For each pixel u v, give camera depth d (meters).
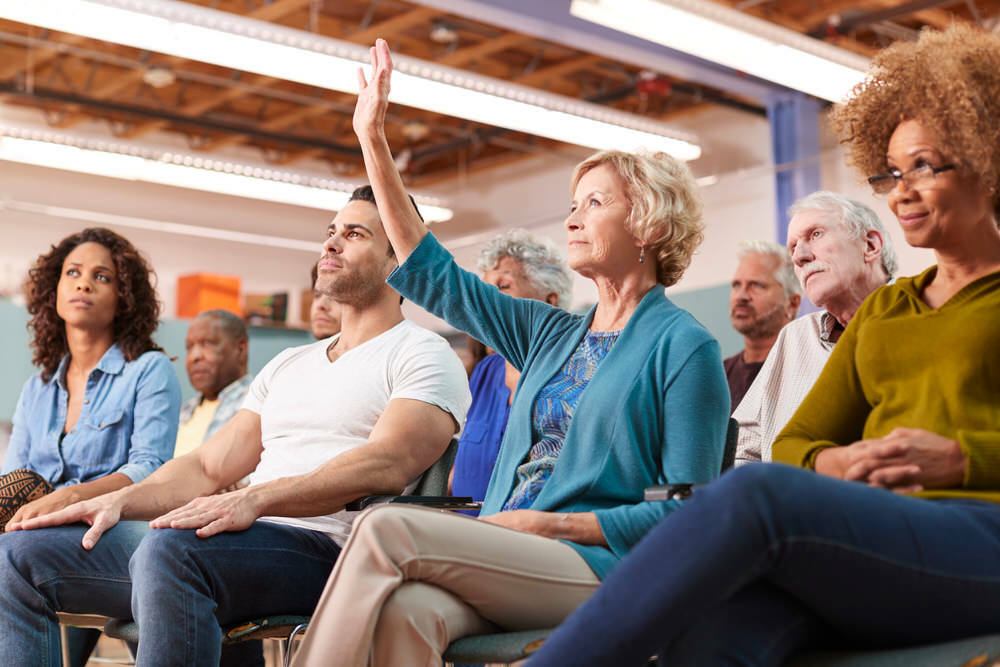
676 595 1.13
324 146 10.25
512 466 1.87
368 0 7.69
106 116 9.77
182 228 10.13
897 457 1.35
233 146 10.82
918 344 1.48
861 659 1.20
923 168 1.46
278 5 7.34
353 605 1.50
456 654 1.54
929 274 1.57
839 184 8.36
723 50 5.59
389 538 1.52
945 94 1.43
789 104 8.37
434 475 2.19
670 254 1.91
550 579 1.57
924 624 1.21
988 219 1.47
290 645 2.04
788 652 1.24
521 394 1.94
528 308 2.06
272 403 2.33
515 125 6.79
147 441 2.69
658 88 8.45
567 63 8.63
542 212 10.60
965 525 1.22
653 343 1.80
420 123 9.84
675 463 1.70
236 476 2.38
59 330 2.90
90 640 2.88
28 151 7.43
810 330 2.44
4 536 2.15
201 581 1.88
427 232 2.12
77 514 2.17
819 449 1.49
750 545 1.12
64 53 8.60
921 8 7.11
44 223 9.72
